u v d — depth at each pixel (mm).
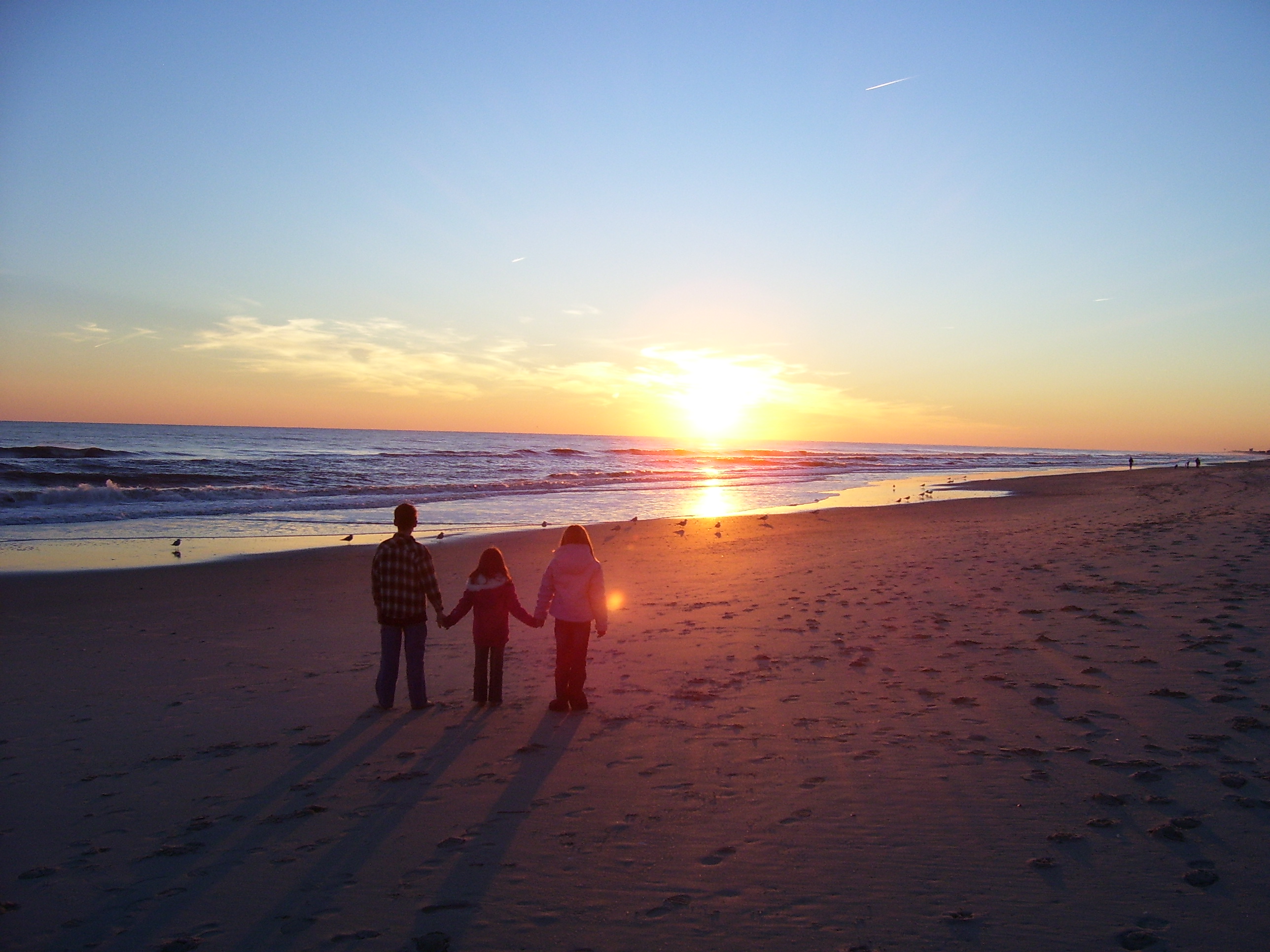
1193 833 3451
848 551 15016
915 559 13375
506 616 6074
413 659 5953
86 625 9453
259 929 3008
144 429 153250
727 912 3014
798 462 79938
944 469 66375
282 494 29562
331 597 11359
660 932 2891
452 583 12484
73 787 4543
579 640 5777
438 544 17141
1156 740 4594
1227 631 7016
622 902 3111
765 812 3898
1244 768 4121
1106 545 13703
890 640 7484
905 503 28594
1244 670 5828
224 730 5543
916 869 3279
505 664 7395
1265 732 4594
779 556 14828
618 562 14539
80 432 117312
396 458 61438
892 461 87438
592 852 3541
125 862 3594
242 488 29594
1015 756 4477
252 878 3414
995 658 6617
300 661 7629
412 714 5855
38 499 24750
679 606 10055
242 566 14172
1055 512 22969
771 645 7562
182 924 3057
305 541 17984
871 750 4680
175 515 23312
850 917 2938
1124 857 3285
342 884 3340
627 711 5715
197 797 4359
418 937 2912
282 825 3951
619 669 6984
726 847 3547
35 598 11195
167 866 3545
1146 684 5637
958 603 9188
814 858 3410
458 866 3457
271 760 4910
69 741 5367
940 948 2715
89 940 2963
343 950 2848
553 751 4910
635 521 21562
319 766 4781
